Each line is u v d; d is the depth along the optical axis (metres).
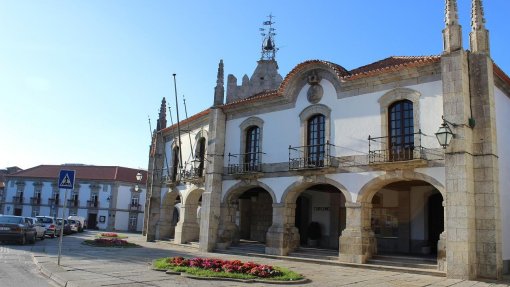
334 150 19.83
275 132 22.66
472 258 14.84
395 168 17.48
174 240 29.33
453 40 16.19
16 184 68.81
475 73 16.23
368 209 18.78
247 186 23.70
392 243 22.50
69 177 14.59
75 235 38.19
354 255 18.08
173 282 11.62
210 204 24.23
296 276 13.05
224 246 23.84
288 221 21.55
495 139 15.86
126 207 64.44
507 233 16.38
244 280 12.24
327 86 20.66
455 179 15.31
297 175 21.14
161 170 33.75
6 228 22.44
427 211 21.62
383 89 18.61
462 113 15.52
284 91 22.14
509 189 17.11
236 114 25.11
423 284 13.22
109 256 18.52
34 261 15.86
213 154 24.89
